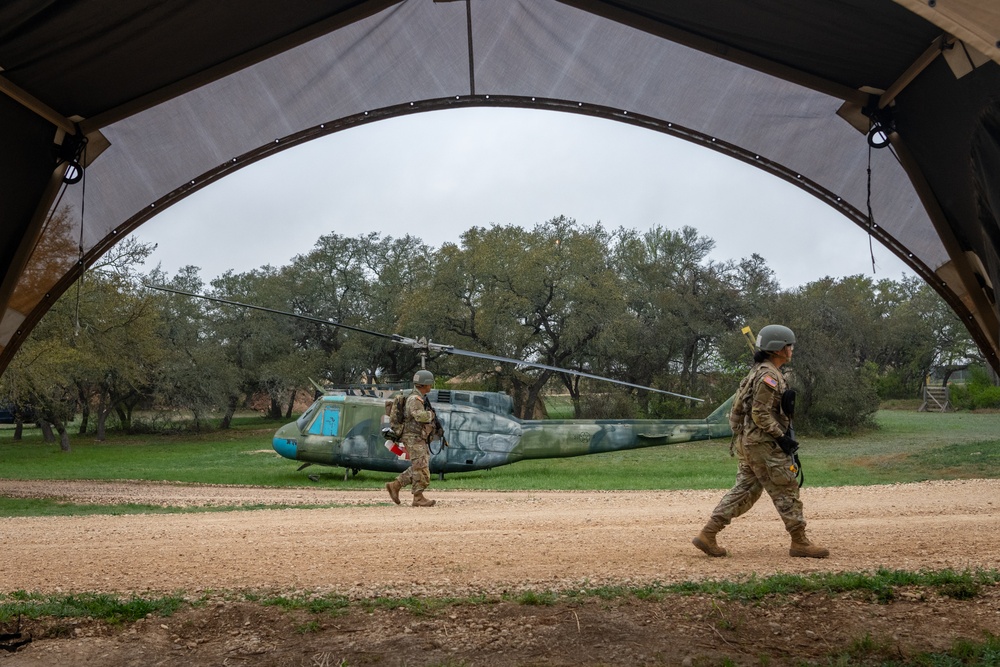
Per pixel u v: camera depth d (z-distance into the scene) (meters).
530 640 5.02
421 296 43.94
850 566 6.30
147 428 52.72
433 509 11.66
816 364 36.88
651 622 5.20
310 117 8.29
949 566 6.25
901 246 8.12
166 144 7.98
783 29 6.68
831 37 6.56
